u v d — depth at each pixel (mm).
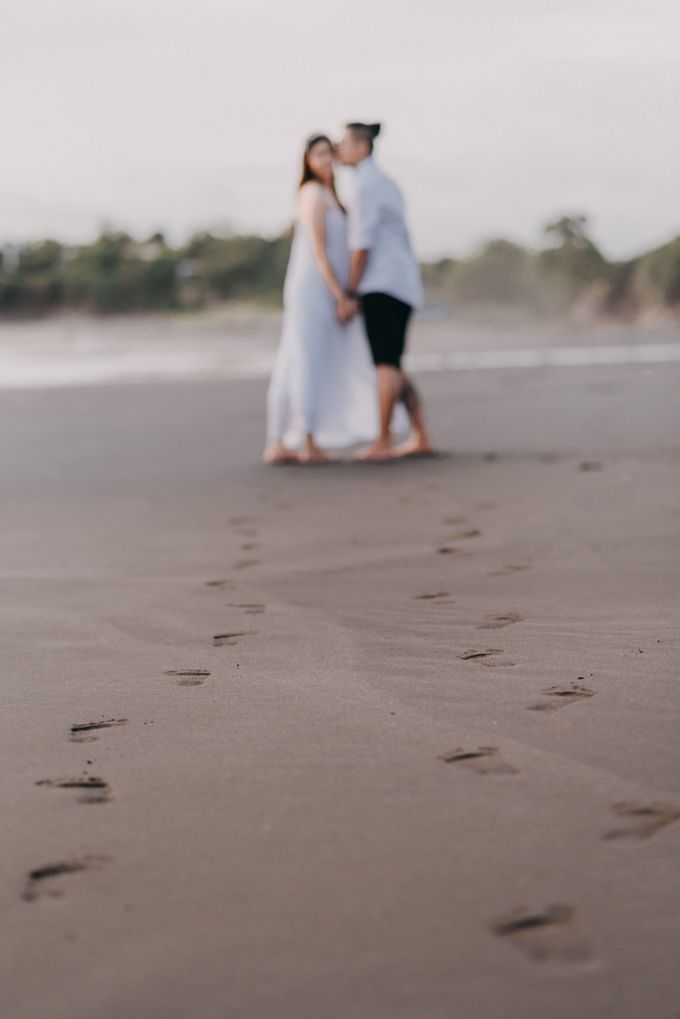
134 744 1992
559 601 2975
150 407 9148
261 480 5512
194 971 1235
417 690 2238
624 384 9711
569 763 1799
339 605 3047
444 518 4309
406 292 5996
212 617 2967
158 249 42469
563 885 1389
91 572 3621
